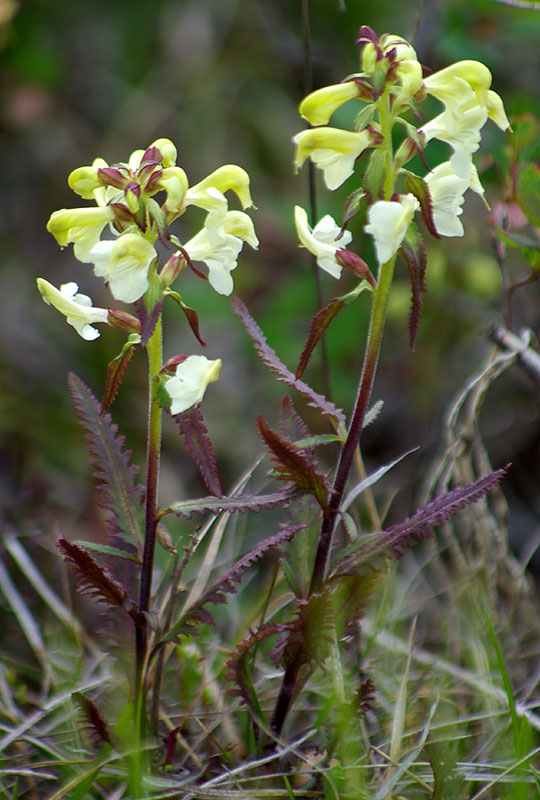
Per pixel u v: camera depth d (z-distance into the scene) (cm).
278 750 60
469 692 64
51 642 67
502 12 81
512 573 68
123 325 58
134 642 60
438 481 74
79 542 59
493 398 86
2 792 60
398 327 89
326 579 59
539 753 63
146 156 57
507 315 70
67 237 57
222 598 59
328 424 85
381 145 57
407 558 73
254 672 65
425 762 61
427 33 89
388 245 56
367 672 65
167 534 60
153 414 58
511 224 70
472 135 57
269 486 82
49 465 87
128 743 59
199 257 57
